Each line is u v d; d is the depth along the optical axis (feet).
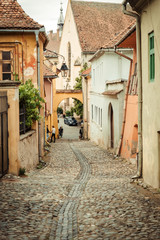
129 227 21.22
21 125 46.37
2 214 23.48
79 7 203.92
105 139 86.43
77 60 191.31
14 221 22.24
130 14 39.09
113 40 82.23
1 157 37.70
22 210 24.97
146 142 37.91
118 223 22.25
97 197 30.83
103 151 80.07
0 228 20.61
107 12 203.00
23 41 58.59
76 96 140.87
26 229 20.88
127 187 35.35
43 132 70.44
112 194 31.65
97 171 50.80
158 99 33.30
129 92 60.64
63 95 139.74
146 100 37.58
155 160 34.71
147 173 37.58
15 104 40.29
